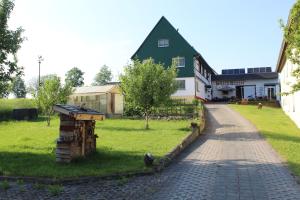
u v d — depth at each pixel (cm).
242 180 1138
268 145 1928
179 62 5553
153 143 1834
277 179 1150
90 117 1405
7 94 1620
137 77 2797
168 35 5612
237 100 6097
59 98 3012
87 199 950
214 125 3073
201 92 6044
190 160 1508
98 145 1755
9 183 1113
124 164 1308
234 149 1808
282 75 4631
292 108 3653
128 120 3466
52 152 1577
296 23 1592
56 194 995
